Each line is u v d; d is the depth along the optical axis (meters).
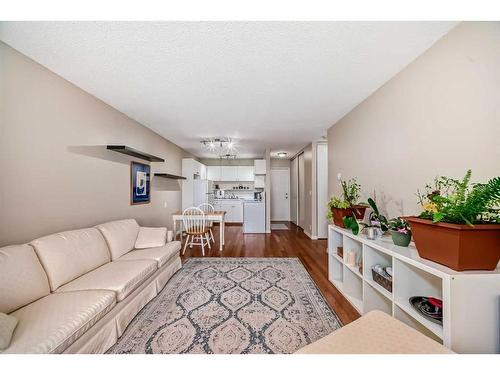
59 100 2.12
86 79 2.20
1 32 1.51
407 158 1.95
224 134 4.42
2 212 1.64
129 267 2.07
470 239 1.06
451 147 1.51
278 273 2.99
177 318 1.93
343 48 1.71
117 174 3.06
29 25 1.45
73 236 1.99
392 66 1.96
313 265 3.31
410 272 1.51
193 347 1.58
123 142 3.21
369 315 1.16
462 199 1.11
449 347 1.04
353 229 2.10
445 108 1.56
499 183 0.98
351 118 3.04
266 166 5.90
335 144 3.62
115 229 2.55
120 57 1.83
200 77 2.16
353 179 2.97
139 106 2.92
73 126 2.29
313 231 5.04
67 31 1.51
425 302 1.39
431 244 1.23
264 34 1.55
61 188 2.14
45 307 1.38
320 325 1.83
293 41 1.62
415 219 1.30
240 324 1.85
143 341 1.64
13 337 1.11
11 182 1.70
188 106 2.92
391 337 0.99
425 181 1.75
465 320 1.04
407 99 1.95
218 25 1.46
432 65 1.67
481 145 1.31
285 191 7.95
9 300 1.31
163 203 4.66
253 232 5.88
